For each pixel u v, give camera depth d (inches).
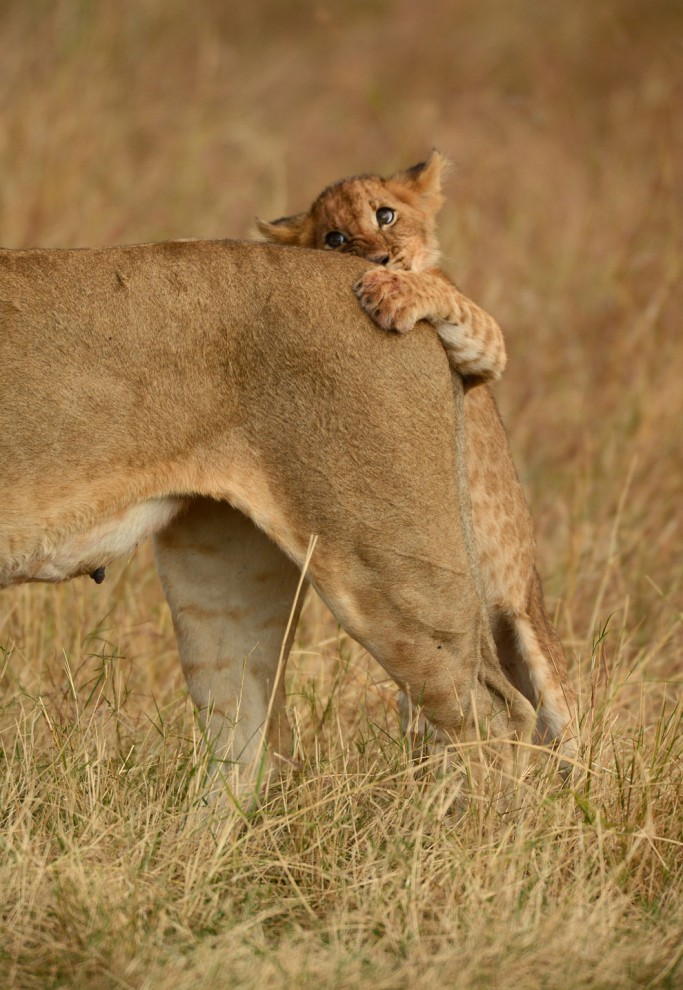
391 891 308.0
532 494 574.2
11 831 313.6
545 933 288.5
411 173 428.8
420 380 324.5
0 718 386.3
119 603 455.8
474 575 336.8
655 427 591.2
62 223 711.7
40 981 278.2
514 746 343.0
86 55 880.3
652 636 475.2
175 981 272.5
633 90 994.1
